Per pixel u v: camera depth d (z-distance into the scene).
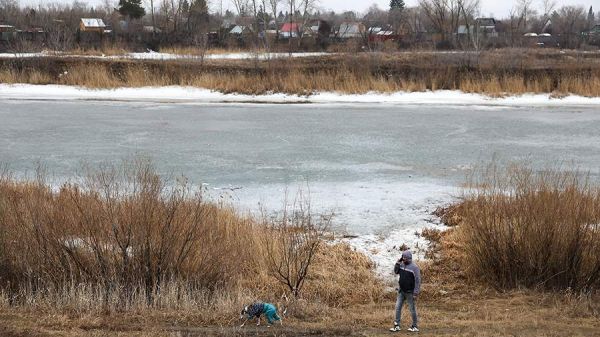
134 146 28.11
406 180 23.00
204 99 43.03
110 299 12.88
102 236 14.00
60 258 13.84
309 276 14.93
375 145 28.88
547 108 40.06
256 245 15.84
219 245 14.72
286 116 36.91
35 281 13.65
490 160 25.78
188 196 17.88
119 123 33.94
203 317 12.16
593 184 19.81
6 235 14.09
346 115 37.34
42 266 13.86
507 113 38.19
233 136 30.75
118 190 16.12
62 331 11.15
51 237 13.94
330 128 33.03
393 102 42.16
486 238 15.43
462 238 16.91
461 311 13.23
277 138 30.36
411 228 18.22
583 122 34.97
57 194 18.30
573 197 15.46
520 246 15.10
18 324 11.50
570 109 39.69
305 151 27.59
